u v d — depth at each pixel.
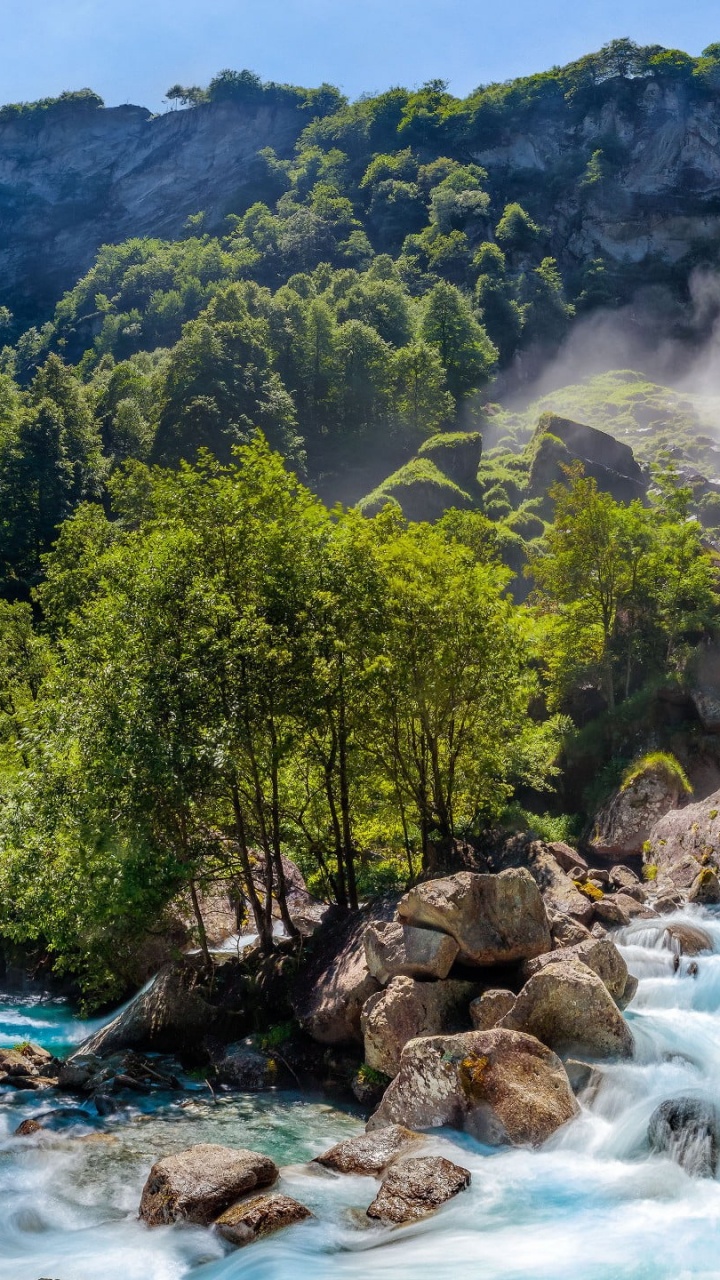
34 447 112.50
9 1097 21.16
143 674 24.62
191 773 24.08
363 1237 14.12
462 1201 14.89
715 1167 15.41
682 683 49.66
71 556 60.44
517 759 41.50
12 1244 14.43
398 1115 18.05
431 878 27.22
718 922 29.45
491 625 30.03
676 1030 21.34
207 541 27.06
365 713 28.38
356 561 27.83
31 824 24.39
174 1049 24.38
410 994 20.30
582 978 19.69
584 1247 13.56
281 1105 20.59
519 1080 17.45
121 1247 14.20
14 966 35.84
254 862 30.56
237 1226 14.24
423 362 138.75
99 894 23.70
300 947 25.17
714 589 55.50
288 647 26.00
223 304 134.88
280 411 121.56
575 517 56.62
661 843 41.12
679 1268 12.97
